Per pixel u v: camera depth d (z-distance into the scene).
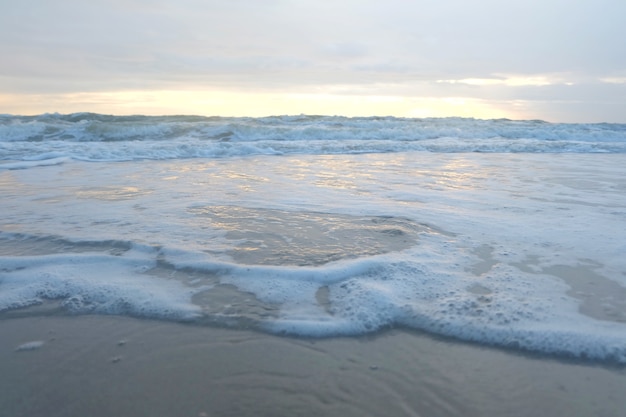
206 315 3.37
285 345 3.03
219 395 2.54
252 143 14.46
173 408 2.44
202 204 6.48
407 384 2.65
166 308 3.46
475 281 3.83
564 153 14.62
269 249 4.57
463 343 3.04
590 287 3.75
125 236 4.93
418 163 11.46
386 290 3.59
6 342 3.05
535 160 12.41
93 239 4.83
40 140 16.08
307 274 3.88
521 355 2.91
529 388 2.62
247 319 3.31
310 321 3.26
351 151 14.26
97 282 3.81
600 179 9.00
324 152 14.09
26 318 3.35
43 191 7.52
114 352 2.95
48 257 4.25
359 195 7.17
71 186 7.97
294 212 6.04
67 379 2.68
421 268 4.04
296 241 4.82
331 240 4.86
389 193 7.34
